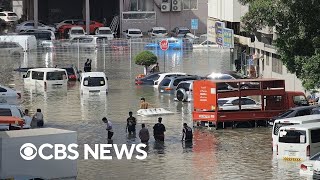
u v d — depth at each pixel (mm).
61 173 30859
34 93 60281
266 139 42688
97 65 74562
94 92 59500
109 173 34969
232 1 70188
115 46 86625
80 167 36156
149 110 50656
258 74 65625
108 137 42500
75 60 77750
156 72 66750
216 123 45938
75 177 31156
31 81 63844
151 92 60719
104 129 45500
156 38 89688
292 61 42375
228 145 41062
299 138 36656
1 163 30016
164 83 60531
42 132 31000
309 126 36844
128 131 44469
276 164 36312
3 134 30750
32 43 84812
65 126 46438
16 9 114875
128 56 80688
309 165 33531
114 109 52625
